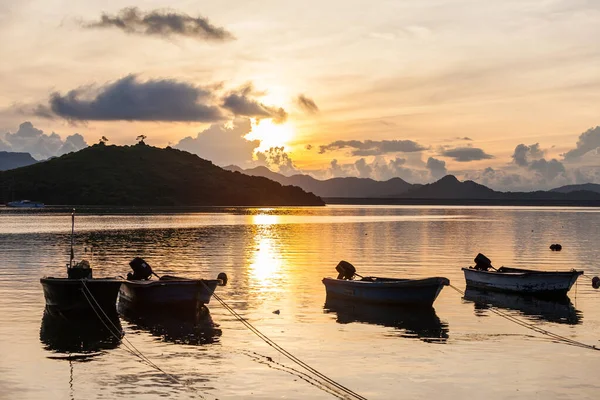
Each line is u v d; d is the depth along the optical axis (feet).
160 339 85.76
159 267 169.17
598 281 126.21
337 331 90.79
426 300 109.40
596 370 71.26
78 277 104.42
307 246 246.68
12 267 166.71
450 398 62.03
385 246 249.34
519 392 63.72
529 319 101.30
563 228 411.54
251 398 61.62
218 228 381.40
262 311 106.01
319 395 62.59
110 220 487.20
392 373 69.77
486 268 139.13
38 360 74.95
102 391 63.46
